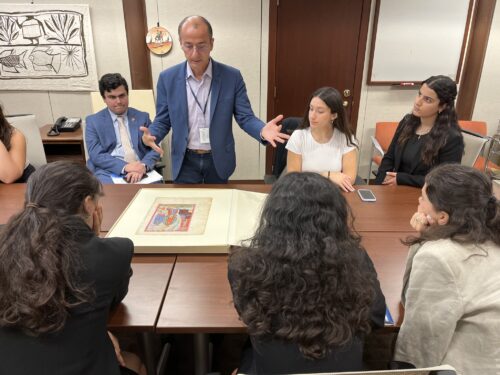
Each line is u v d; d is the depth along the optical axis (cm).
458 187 96
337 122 206
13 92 344
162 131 227
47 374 81
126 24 322
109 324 101
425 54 342
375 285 92
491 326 94
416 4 325
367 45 340
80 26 322
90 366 88
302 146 211
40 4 316
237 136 373
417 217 107
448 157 201
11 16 318
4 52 328
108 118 255
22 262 78
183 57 337
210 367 152
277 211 81
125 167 231
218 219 148
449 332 95
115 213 161
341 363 81
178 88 212
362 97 359
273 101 359
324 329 75
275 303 77
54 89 343
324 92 198
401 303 112
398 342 105
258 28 332
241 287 81
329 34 337
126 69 341
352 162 210
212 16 326
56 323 80
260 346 81
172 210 155
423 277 97
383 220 160
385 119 367
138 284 118
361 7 328
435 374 72
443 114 199
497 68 347
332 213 80
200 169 230
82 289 84
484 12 327
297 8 328
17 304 77
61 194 88
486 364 97
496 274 94
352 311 78
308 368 80
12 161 195
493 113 364
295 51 342
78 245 87
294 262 76
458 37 337
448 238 97
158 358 168
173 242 132
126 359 129
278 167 236
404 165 219
